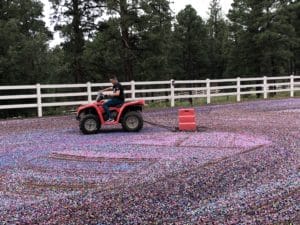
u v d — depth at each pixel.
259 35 40.00
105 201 6.32
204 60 53.53
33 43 28.30
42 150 10.34
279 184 7.11
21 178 7.71
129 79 33.00
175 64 51.31
